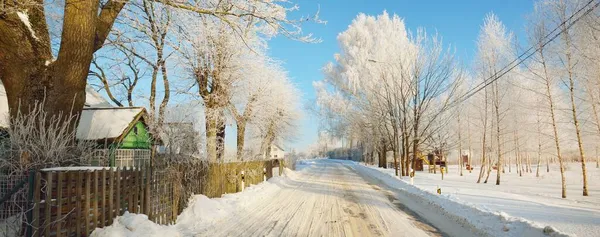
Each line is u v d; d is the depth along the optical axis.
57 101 8.30
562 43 18.70
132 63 23.47
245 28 11.49
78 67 8.49
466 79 33.81
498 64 28.08
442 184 23.77
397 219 10.47
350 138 52.94
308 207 12.79
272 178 25.83
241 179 17.05
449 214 11.16
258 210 11.93
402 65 31.56
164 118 15.05
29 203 5.43
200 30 16.78
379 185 23.55
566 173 41.03
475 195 16.17
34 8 8.48
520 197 16.12
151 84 20.11
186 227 8.94
